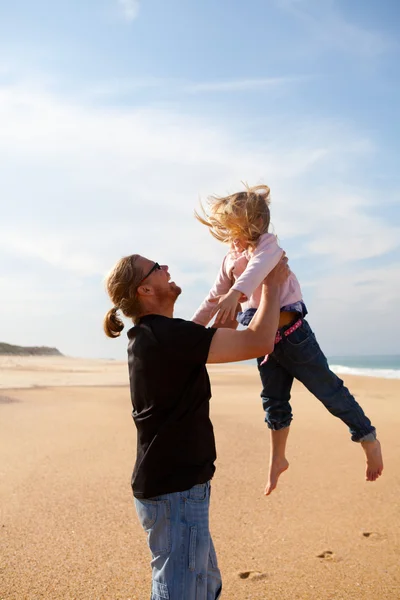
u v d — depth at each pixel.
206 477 2.66
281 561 4.12
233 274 3.39
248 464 6.77
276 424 3.61
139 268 2.93
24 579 3.79
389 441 7.82
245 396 14.47
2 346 70.75
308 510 5.17
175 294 3.01
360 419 3.32
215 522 4.92
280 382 3.61
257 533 4.66
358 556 4.16
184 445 2.65
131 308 2.95
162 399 2.68
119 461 6.78
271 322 2.76
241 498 5.54
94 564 4.04
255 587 3.71
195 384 2.71
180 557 2.55
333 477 6.15
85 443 7.76
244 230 3.17
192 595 2.53
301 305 3.36
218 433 8.59
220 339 2.68
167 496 2.61
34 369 31.92
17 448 7.43
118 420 9.70
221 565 4.06
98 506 5.21
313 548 4.33
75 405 11.77
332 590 3.64
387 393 15.37
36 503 5.27
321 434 8.39
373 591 3.62
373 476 3.35
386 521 4.83
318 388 3.35
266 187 3.36
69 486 5.79
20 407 11.27
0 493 5.54
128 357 2.86
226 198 3.32
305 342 3.30
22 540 4.43
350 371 38.06
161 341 2.69
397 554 4.17
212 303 3.57
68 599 3.54
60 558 4.13
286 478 6.17
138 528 4.71
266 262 2.93
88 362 55.28
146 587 3.72
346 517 4.97
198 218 3.47
